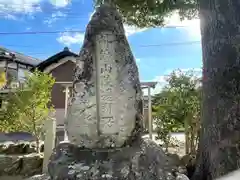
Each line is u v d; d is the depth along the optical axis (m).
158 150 2.03
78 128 1.97
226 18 2.75
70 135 2.00
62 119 13.36
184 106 6.73
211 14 2.91
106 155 1.85
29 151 7.93
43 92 8.15
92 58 2.08
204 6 3.05
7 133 9.04
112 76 2.02
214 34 2.84
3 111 8.73
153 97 9.46
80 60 2.12
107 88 1.99
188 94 6.74
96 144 1.93
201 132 3.05
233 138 2.50
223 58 2.71
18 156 6.96
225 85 2.65
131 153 1.88
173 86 6.98
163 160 1.97
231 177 1.65
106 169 1.77
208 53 2.92
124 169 1.77
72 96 2.05
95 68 2.04
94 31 2.15
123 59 2.10
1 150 7.84
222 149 2.56
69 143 2.04
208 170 2.76
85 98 1.99
